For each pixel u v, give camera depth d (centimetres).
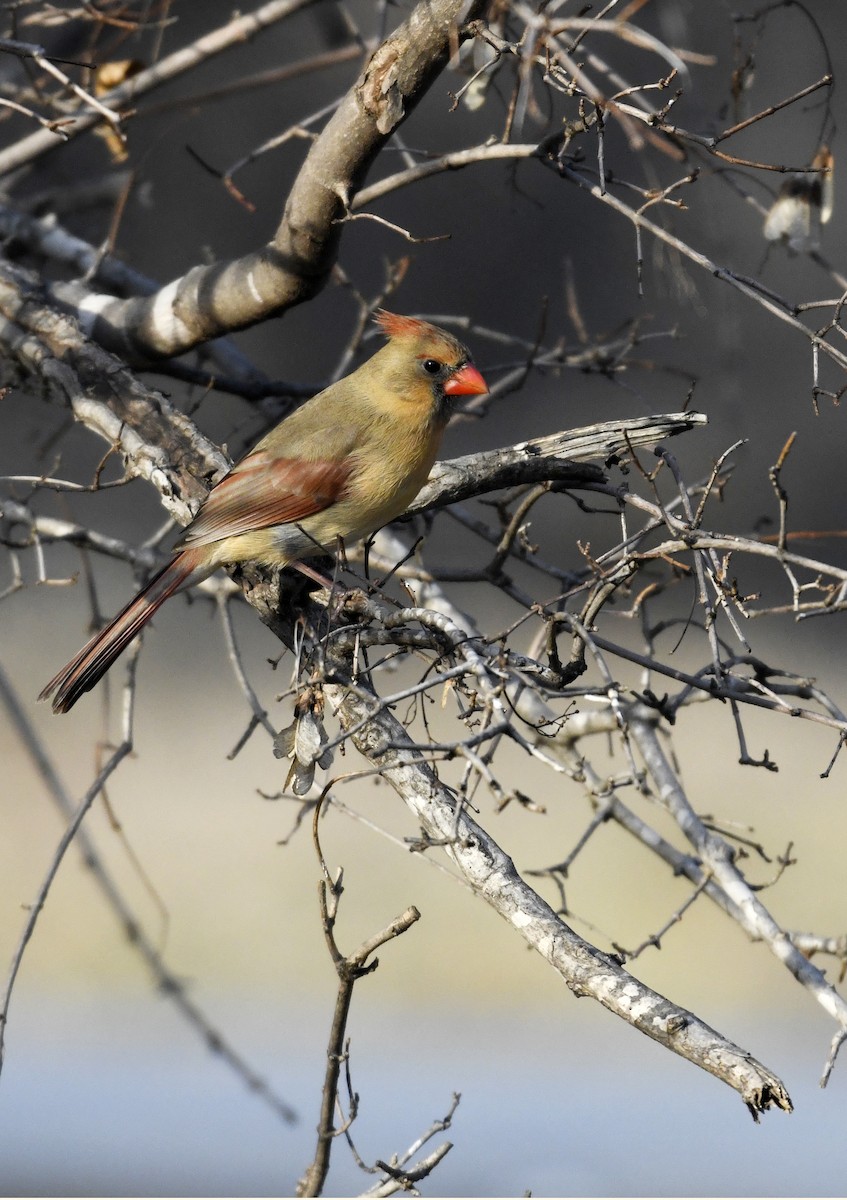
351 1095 596
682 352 2144
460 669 552
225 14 1521
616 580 677
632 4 714
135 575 959
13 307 965
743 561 2606
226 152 2188
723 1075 527
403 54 784
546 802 1878
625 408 2720
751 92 1472
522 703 869
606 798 823
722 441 2231
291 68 1078
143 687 2347
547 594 2534
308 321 2705
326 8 1161
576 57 961
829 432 2498
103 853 1783
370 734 680
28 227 1147
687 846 1741
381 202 2527
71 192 1229
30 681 2220
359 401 886
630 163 1291
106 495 2691
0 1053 699
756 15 841
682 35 981
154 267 2112
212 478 880
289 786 682
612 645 705
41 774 895
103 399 917
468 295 2486
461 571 915
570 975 581
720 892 780
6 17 1203
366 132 810
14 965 714
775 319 2172
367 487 863
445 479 871
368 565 887
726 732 2128
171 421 910
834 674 2469
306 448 859
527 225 2428
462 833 630
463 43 773
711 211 1105
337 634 692
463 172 2317
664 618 2289
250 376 1118
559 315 2419
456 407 970
